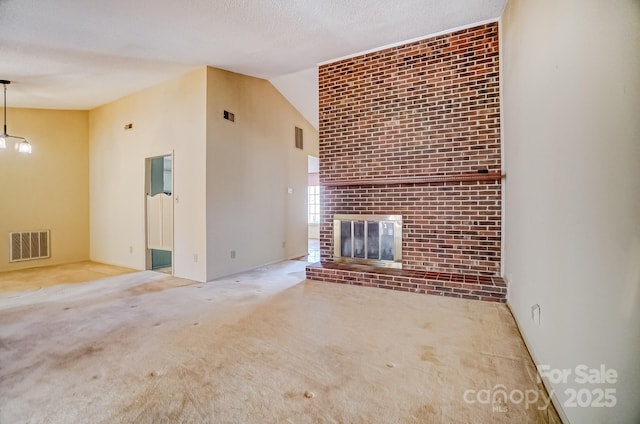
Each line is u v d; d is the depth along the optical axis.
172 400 1.59
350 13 2.95
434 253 3.63
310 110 6.13
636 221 0.95
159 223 4.68
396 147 3.80
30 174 5.13
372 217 3.95
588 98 1.26
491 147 3.32
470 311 2.84
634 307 0.95
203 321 2.67
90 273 4.62
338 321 2.65
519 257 2.47
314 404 1.56
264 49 3.65
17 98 4.67
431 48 3.57
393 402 1.57
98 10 2.54
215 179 4.23
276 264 5.23
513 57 2.68
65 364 1.96
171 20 2.80
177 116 4.37
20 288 3.79
